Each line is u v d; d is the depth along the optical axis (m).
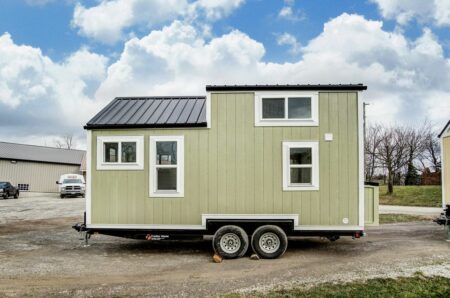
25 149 38.31
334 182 8.18
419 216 16.41
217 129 8.41
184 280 6.48
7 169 35.28
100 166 8.49
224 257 8.02
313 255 8.33
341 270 7.01
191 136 8.44
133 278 6.62
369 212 8.36
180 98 10.45
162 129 8.48
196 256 8.40
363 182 8.15
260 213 8.23
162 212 8.35
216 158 8.38
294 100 8.41
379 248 9.12
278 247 7.98
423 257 8.10
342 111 8.29
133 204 8.41
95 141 8.55
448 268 7.12
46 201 25.80
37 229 12.70
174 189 8.42
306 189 8.18
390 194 26.47
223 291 5.86
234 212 8.27
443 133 14.53
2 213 17.95
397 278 6.45
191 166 8.39
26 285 6.22
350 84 8.24
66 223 14.32
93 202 8.47
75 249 9.21
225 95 8.47
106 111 9.32
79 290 5.96
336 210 8.14
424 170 33.56
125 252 8.85
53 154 39.62
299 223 8.17
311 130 8.30
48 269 7.24
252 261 7.79
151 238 8.38
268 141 8.34
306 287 6.01
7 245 9.74
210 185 8.34
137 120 8.68
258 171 8.30
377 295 5.66
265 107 8.45
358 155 8.19
